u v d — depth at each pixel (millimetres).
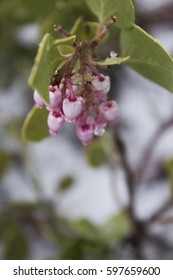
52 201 524
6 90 584
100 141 430
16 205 497
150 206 565
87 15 370
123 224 440
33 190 549
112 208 575
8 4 443
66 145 625
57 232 496
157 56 280
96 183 602
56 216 503
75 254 423
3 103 639
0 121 560
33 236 554
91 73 281
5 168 530
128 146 580
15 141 546
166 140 588
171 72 281
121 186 584
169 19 531
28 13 445
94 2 290
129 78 596
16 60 554
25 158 542
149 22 522
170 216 438
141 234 448
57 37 347
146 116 603
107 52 432
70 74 272
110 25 279
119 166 448
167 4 529
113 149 439
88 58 277
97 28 303
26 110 614
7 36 508
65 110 273
